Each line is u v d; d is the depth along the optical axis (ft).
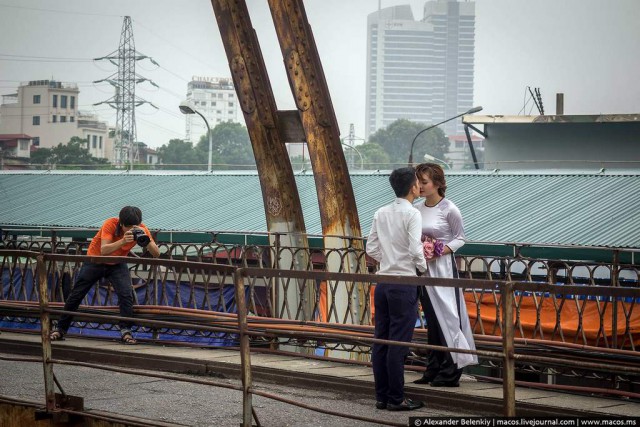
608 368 19.85
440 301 27.71
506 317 19.67
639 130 137.49
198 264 25.57
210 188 94.68
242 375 23.22
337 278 22.48
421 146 558.15
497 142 145.28
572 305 40.47
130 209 37.60
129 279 38.37
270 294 40.83
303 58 39.24
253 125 40.68
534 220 71.46
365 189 88.58
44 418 26.73
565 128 141.69
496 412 25.59
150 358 34.63
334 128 39.58
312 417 25.73
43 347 26.48
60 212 93.66
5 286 47.93
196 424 25.04
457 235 28.19
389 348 26.09
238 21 40.19
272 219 41.11
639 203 72.02
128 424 24.75
